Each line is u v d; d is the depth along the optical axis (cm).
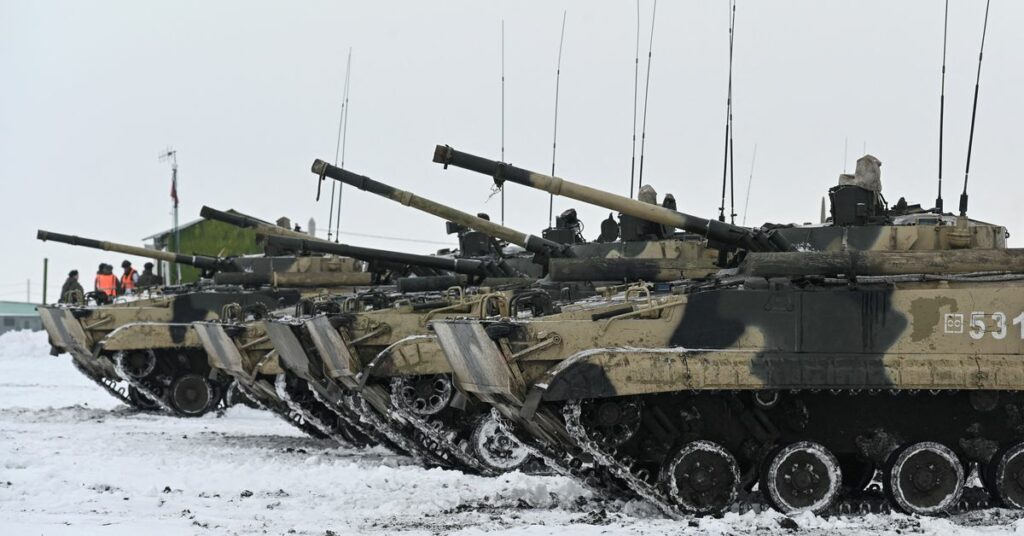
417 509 5622
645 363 5262
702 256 8025
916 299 5441
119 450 8075
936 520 5325
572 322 5494
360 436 8644
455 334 5738
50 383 13812
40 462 7281
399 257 8544
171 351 10669
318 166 7138
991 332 5466
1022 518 5316
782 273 5456
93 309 10581
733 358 5325
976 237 6762
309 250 8762
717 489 5388
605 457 5316
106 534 4853
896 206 8031
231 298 10512
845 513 5600
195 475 6756
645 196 8138
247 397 10288
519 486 6334
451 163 6028
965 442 5709
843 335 5406
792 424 5562
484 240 9575
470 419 7088
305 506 5753
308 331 7712
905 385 5353
